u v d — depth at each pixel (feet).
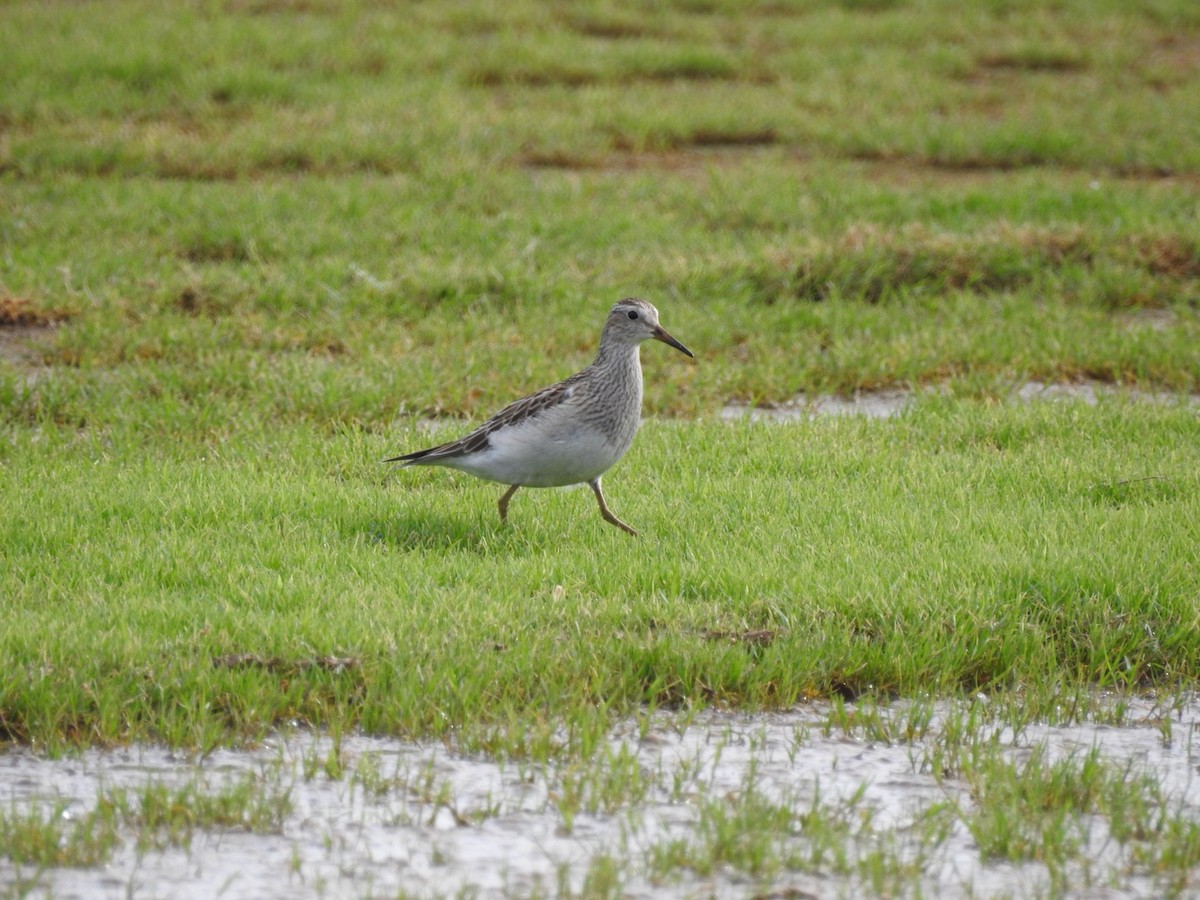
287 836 26.76
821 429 48.57
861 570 35.96
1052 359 56.08
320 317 58.59
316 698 30.78
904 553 37.27
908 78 98.48
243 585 34.86
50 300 57.93
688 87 97.14
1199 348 56.54
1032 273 65.41
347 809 27.68
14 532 37.52
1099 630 34.27
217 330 55.72
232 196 72.74
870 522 39.50
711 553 37.40
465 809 27.76
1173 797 28.89
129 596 34.09
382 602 33.99
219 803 26.99
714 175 78.33
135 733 29.78
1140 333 58.03
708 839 26.21
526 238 68.74
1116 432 47.78
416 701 30.50
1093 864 26.35
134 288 60.03
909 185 80.07
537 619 33.53
